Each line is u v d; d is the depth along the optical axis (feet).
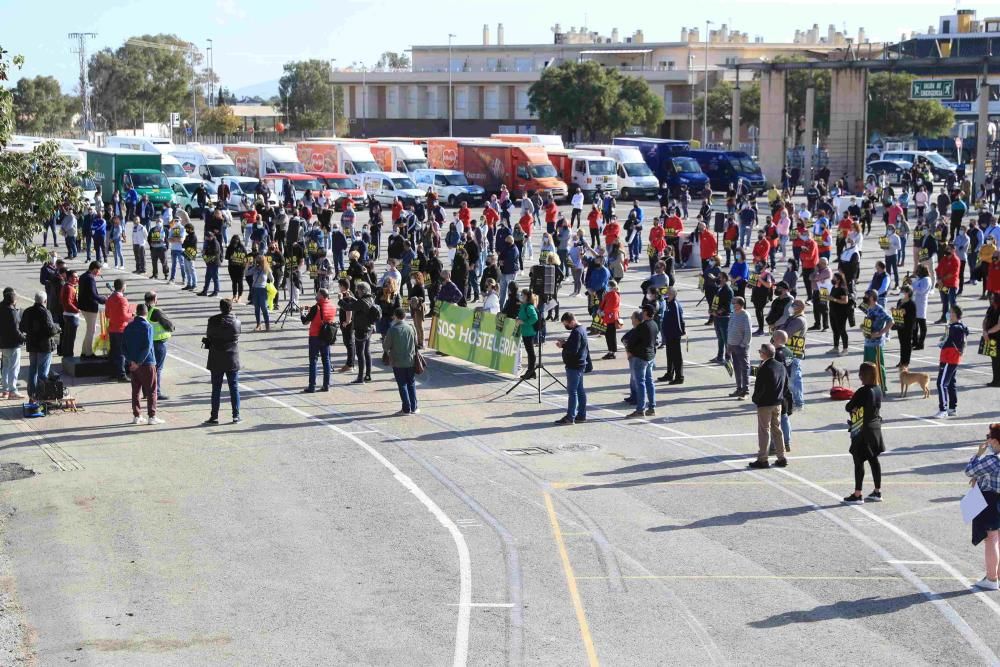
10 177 60.85
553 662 35.32
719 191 238.07
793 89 338.54
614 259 107.65
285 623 38.40
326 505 51.13
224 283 124.06
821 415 68.33
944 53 285.23
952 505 51.34
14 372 71.92
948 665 35.24
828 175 236.22
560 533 47.37
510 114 421.18
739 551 45.29
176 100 524.52
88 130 417.08
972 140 324.19
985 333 75.36
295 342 91.66
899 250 131.75
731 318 72.64
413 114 434.30
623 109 330.13
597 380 78.54
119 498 52.26
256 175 222.48
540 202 180.86
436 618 38.73
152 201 184.65
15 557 44.98
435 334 87.25
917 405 70.74
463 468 57.06
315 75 538.88
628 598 40.50
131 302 108.27
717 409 69.92
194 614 39.19
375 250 139.64
